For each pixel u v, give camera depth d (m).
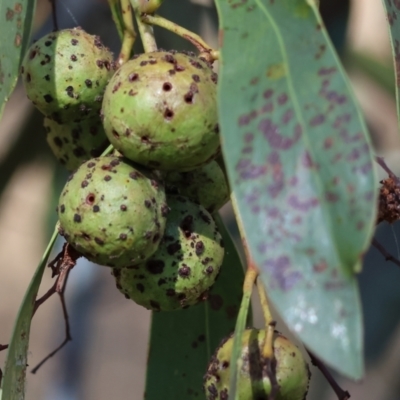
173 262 0.32
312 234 0.28
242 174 0.28
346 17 0.43
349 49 0.46
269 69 0.29
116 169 0.31
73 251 0.32
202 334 0.36
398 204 0.33
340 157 0.28
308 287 0.28
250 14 0.29
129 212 0.31
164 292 0.32
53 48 0.33
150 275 0.32
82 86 0.33
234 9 0.29
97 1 0.44
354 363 0.27
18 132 0.43
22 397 0.32
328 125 0.28
